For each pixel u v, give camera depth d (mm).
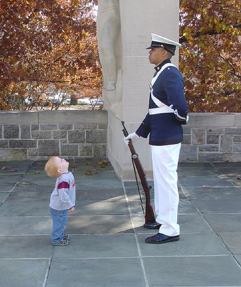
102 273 3363
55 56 12266
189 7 9875
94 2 11328
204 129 7758
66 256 3695
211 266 3484
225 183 6281
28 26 11453
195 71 11484
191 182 6355
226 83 11773
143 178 4359
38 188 5988
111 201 5355
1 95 11945
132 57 6066
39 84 12914
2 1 10336
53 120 7988
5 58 10617
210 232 4266
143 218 4711
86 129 8047
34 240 4070
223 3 9945
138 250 3822
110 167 7336
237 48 11359
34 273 3369
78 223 4559
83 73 13055
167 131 3916
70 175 3926
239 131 7766
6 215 4809
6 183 6297
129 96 6117
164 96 3893
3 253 3768
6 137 7973
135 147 6203
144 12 6004
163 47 3918
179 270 3412
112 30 6730
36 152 8047
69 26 11219
